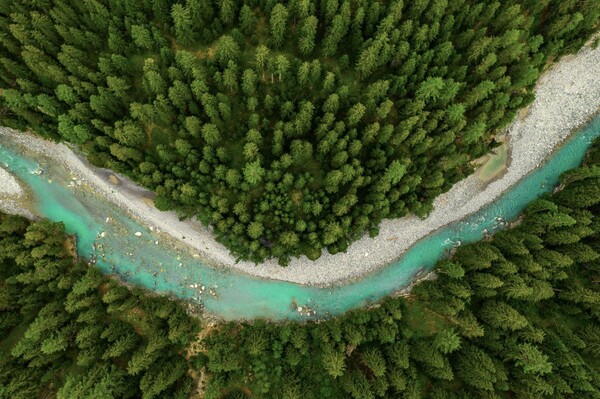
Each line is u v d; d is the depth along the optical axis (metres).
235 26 59.41
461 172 66.50
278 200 58.56
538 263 60.06
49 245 60.44
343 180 58.03
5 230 59.16
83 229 66.25
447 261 63.16
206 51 59.72
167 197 59.56
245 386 60.38
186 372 61.28
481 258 60.09
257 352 57.97
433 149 60.66
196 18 56.12
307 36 55.56
